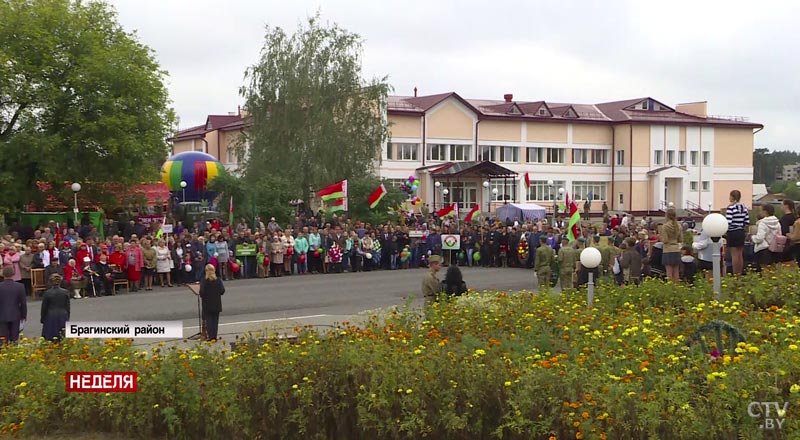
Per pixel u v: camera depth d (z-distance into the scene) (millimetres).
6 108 38156
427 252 35188
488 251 34906
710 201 76375
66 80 37656
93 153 38594
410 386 8109
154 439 9156
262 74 49531
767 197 70188
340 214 41531
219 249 29219
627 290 13867
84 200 39844
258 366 8961
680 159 74938
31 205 39500
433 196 63812
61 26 38094
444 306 12977
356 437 8445
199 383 9070
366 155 49188
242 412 8734
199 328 17656
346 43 50188
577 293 14406
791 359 7449
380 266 34219
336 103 49656
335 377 8531
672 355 8102
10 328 14820
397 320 12109
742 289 13305
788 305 12586
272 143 48906
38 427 9430
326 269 32656
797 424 6562
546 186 71188
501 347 9125
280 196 41031
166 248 27453
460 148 67188
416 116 64750
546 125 70938
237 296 24547
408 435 7949
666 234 16594
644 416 6902
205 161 51750
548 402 7480
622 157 73312
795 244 16188
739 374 7094
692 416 6785
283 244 30938
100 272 25344
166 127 40500
